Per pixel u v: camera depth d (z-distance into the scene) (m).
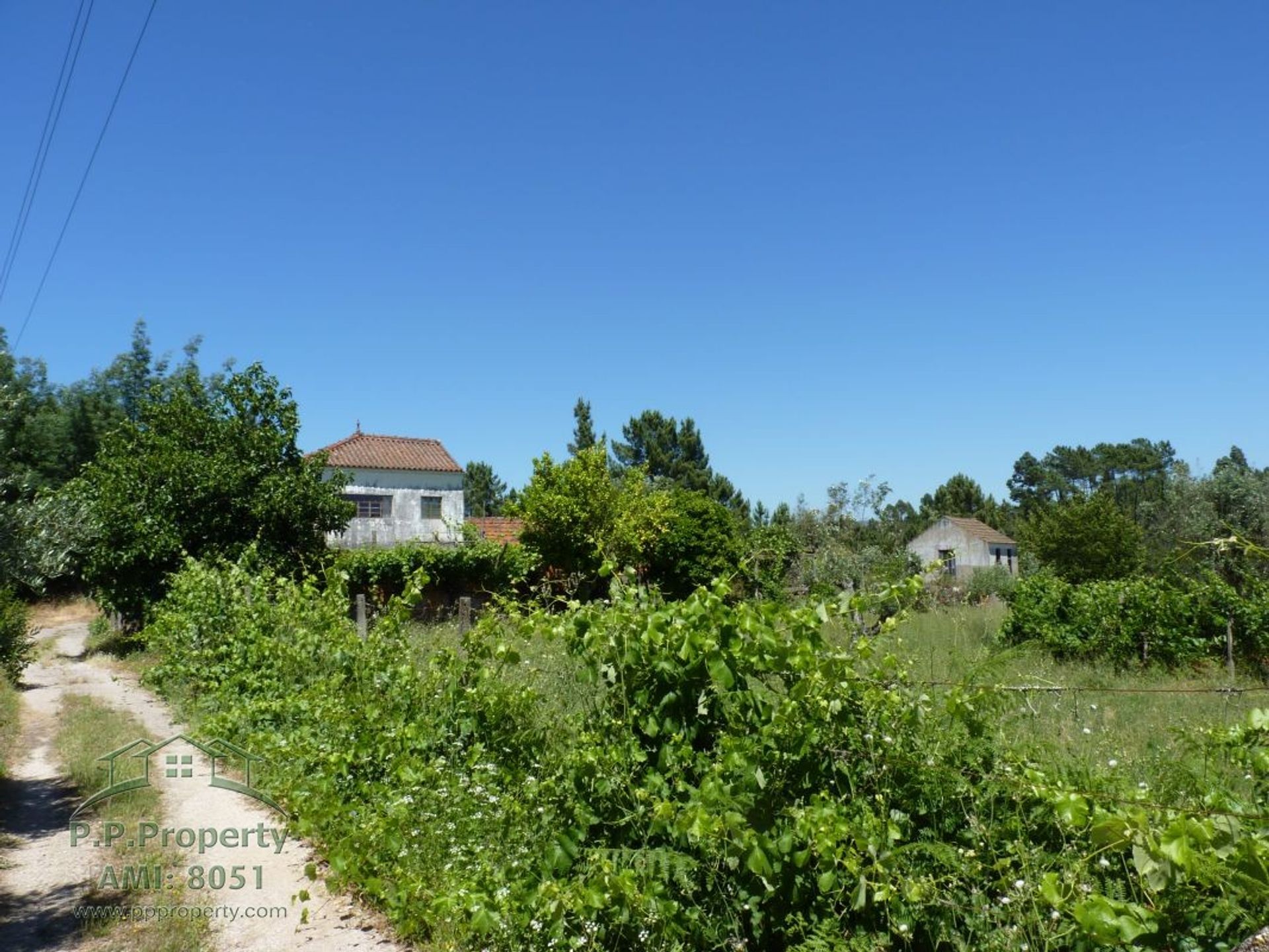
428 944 4.30
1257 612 12.51
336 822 5.64
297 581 18.78
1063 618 14.11
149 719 10.59
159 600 18.27
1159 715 8.05
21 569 6.83
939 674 7.17
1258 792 3.56
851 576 21.67
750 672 4.32
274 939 4.42
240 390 20.42
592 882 3.70
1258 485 24.59
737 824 3.56
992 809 3.80
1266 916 2.78
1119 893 3.24
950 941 3.43
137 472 19.05
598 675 4.64
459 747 5.73
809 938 3.53
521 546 24.42
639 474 28.64
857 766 3.99
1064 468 87.75
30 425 37.25
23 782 7.66
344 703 7.20
